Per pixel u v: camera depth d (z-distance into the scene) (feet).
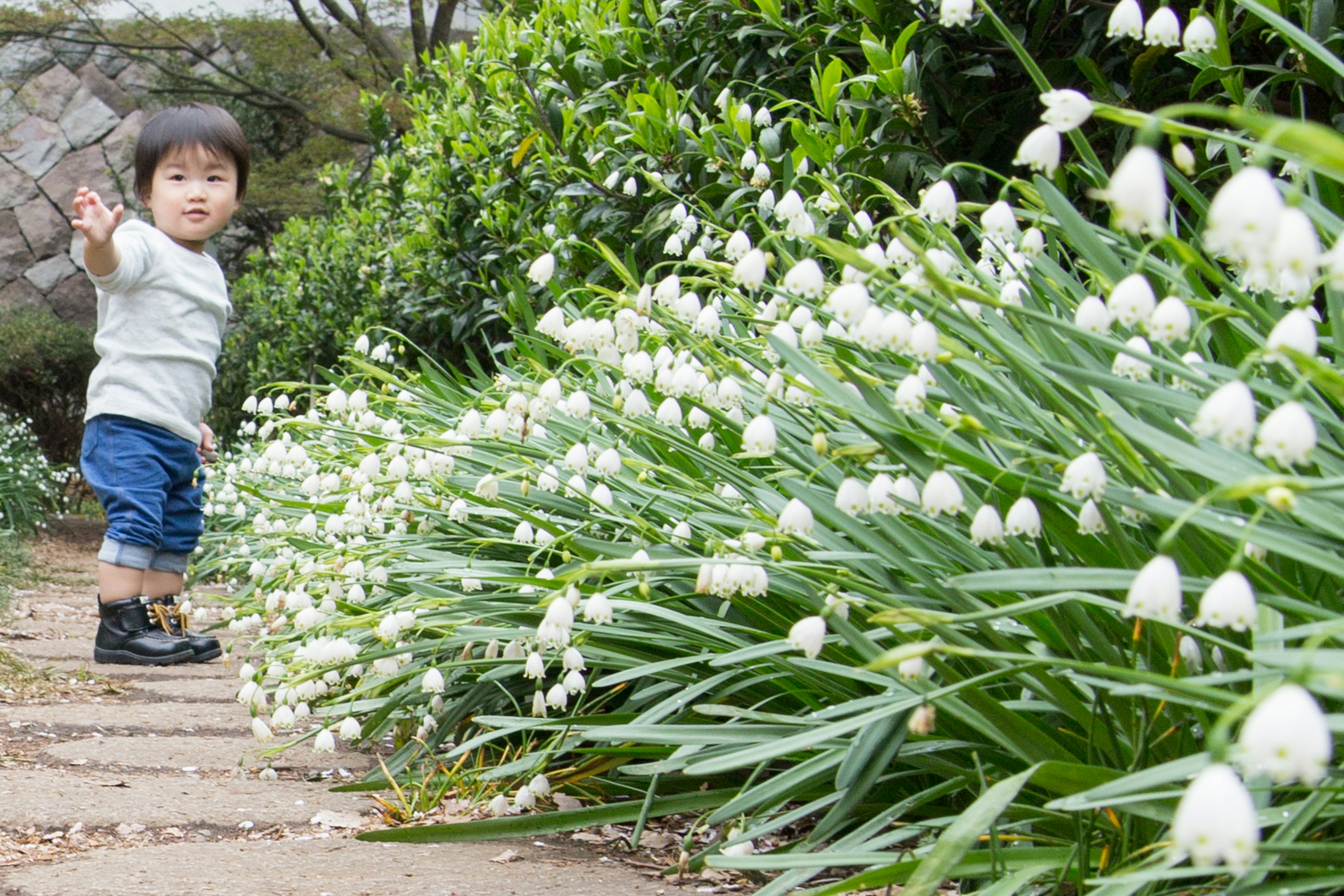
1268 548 4.18
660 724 7.07
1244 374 3.21
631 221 13.76
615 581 7.30
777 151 11.39
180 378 14.94
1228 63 8.34
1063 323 4.44
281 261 35.68
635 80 14.16
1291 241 2.60
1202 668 4.91
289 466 11.37
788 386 6.68
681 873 5.98
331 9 64.95
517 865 6.42
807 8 12.70
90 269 14.15
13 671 12.82
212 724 10.61
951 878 5.19
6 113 67.77
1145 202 2.68
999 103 11.69
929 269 4.33
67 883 5.96
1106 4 10.23
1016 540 5.26
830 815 5.19
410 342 10.94
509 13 19.25
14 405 47.78
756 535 5.65
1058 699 5.16
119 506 14.49
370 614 8.08
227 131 15.38
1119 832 4.90
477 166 17.69
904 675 4.29
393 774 8.39
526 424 7.69
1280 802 4.67
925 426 5.40
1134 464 4.40
